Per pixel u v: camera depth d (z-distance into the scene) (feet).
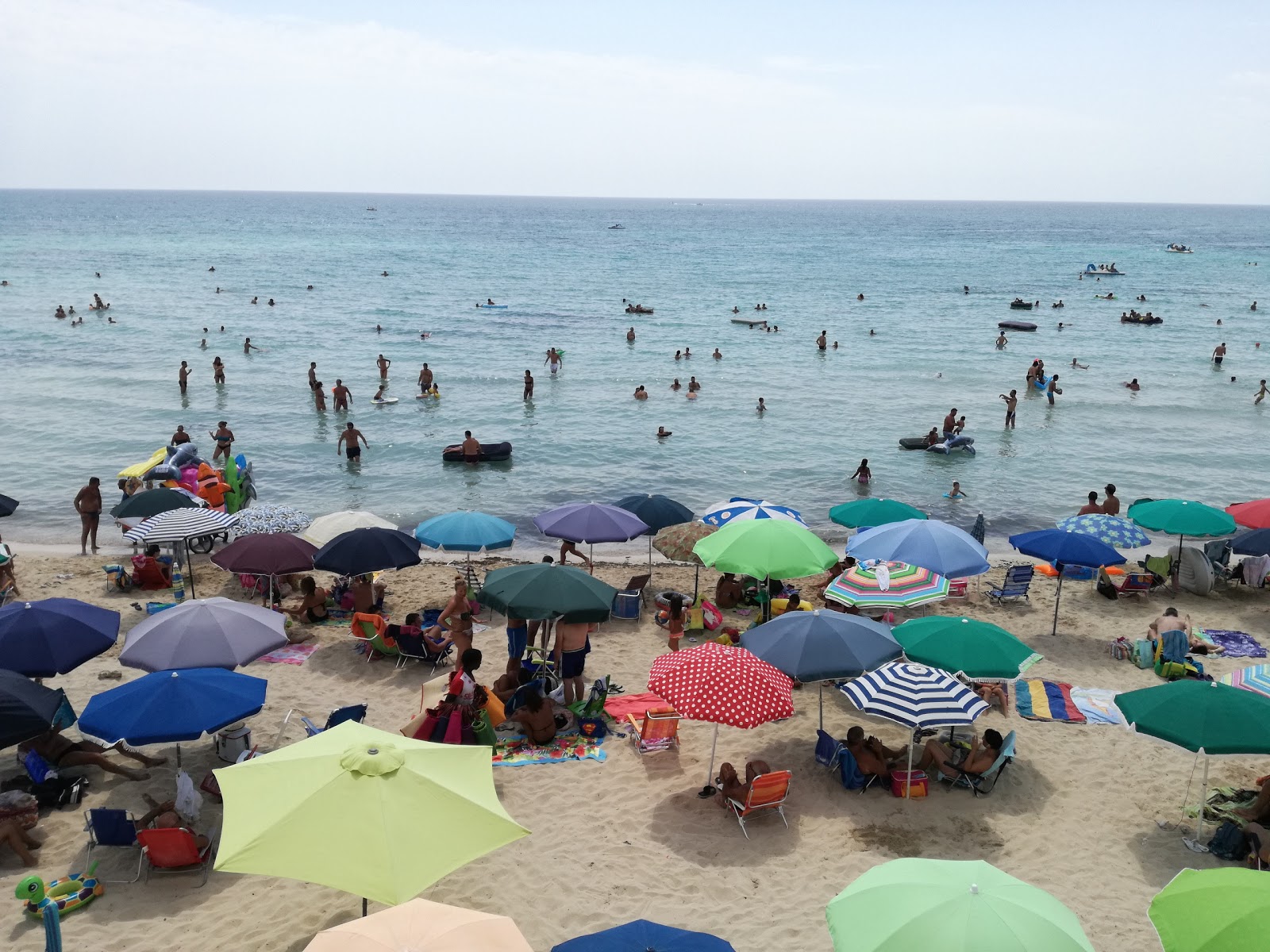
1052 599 59.77
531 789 35.99
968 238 596.70
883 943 21.16
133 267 299.99
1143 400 129.49
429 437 103.40
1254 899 21.94
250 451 96.27
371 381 132.87
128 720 30.68
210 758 37.60
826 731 41.45
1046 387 132.46
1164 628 48.14
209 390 123.85
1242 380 144.46
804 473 93.61
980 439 107.86
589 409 117.91
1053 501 86.58
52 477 85.92
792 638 37.06
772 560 45.83
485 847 24.49
